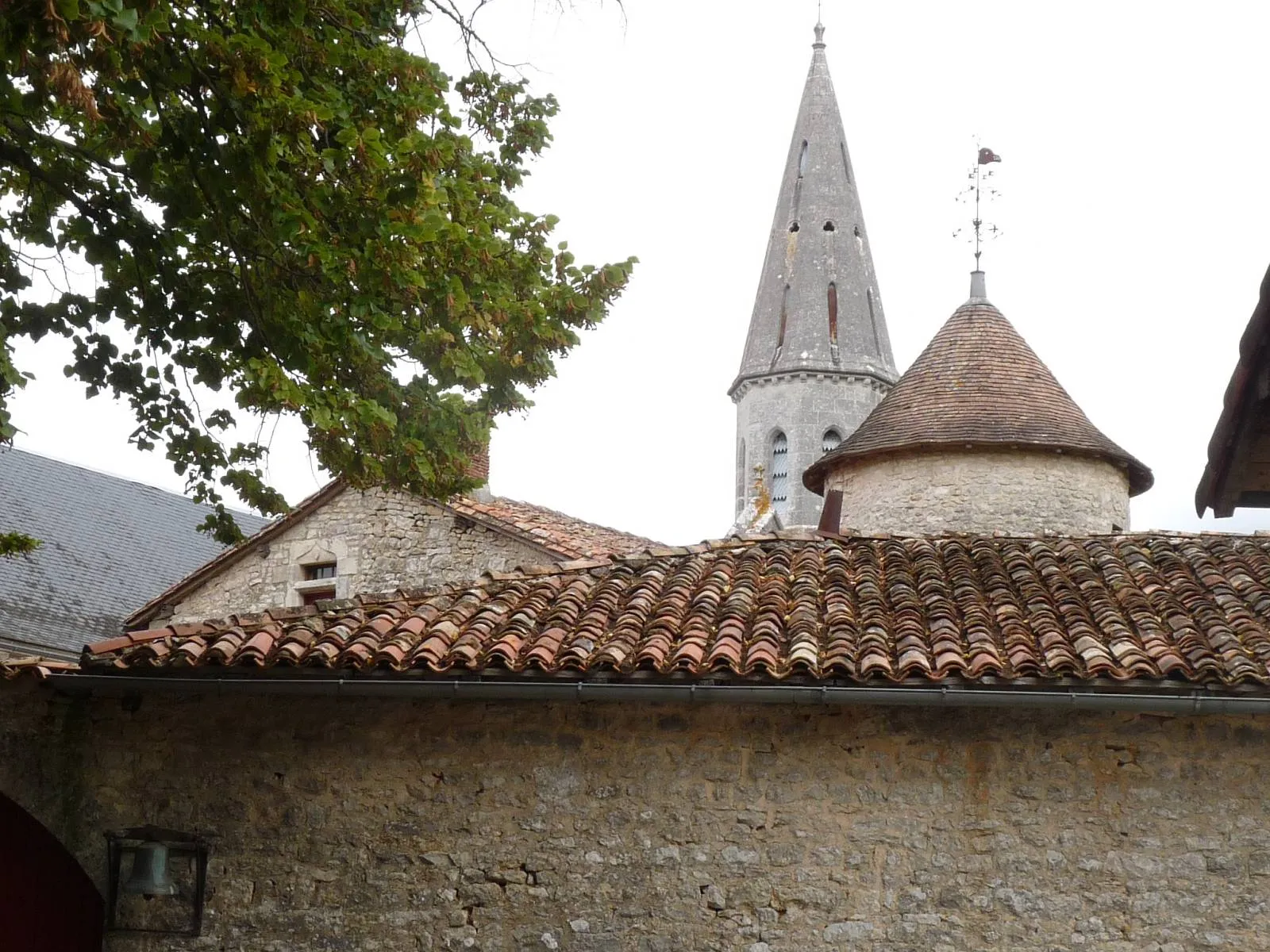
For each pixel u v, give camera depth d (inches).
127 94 362.3
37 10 290.0
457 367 415.2
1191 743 339.3
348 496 717.3
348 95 398.6
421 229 381.1
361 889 353.4
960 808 341.7
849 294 1974.7
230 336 402.3
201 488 445.4
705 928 341.4
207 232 382.3
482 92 458.6
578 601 381.4
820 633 359.9
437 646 350.3
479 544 673.0
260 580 729.6
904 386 814.5
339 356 415.2
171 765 365.4
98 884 362.6
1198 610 362.3
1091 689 330.0
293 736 363.3
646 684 338.3
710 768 349.4
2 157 378.3
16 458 880.3
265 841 358.9
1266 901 329.7
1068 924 333.4
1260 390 319.0
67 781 366.9
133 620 764.0
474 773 355.9
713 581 394.9
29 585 778.2
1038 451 761.6
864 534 450.6
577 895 346.3
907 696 332.5
